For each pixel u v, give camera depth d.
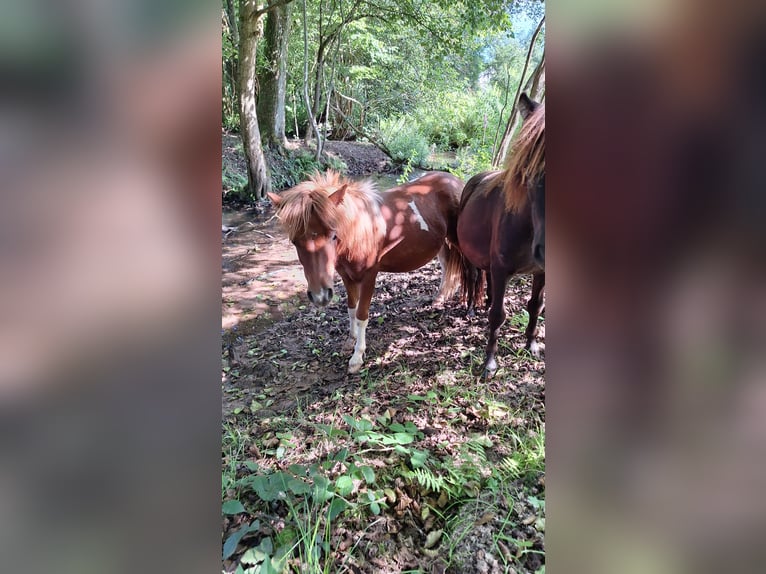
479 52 10.63
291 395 2.57
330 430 1.92
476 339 2.89
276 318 3.76
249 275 4.68
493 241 2.26
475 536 1.41
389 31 9.20
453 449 1.84
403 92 11.26
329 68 9.84
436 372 2.56
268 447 2.01
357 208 2.48
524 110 1.74
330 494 1.55
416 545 1.44
